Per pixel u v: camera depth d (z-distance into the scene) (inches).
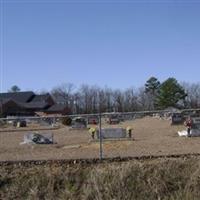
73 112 4940.9
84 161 555.2
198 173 494.9
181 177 496.7
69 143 1048.2
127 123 2122.3
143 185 492.7
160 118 2375.7
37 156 711.1
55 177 520.4
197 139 1015.6
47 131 1633.9
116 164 530.9
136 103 4835.1
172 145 863.7
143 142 962.1
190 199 474.9
